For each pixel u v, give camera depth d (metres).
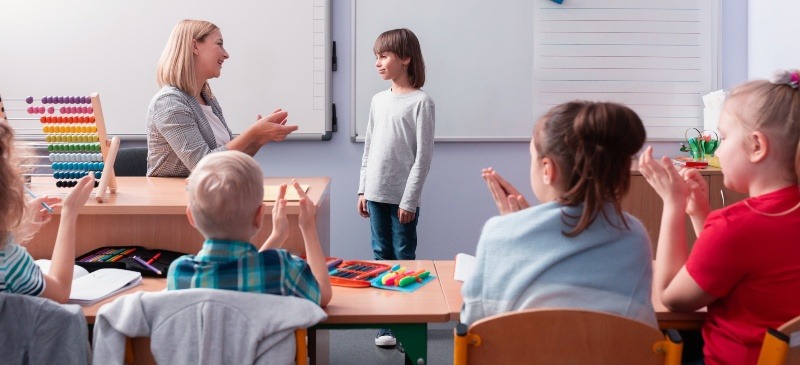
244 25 3.75
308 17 3.74
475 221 3.89
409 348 1.67
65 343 1.49
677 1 3.78
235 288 1.53
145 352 1.49
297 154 3.85
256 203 1.57
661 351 1.36
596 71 3.80
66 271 1.71
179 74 2.73
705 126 3.68
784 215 1.47
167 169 2.76
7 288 1.56
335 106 3.82
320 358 2.49
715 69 3.82
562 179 1.47
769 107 1.48
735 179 1.55
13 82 3.76
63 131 2.33
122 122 3.79
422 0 3.75
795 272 1.46
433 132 3.23
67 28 3.74
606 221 1.45
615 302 1.43
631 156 1.46
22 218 1.71
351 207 3.87
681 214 1.64
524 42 3.78
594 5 3.77
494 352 1.37
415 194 3.18
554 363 1.37
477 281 1.51
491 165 3.86
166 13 3.74
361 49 3.77
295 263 1.58
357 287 1.85
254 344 1.45
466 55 3.78
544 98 3.81
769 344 1.35
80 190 1.77
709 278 1.49
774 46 3.56
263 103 3.79
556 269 1.44
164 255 2.11
